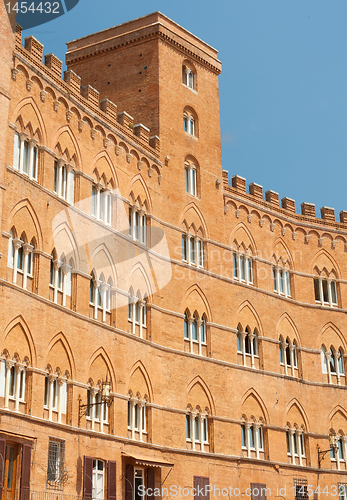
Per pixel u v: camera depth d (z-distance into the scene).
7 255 40.12
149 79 58.38
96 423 45.22
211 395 54.69
